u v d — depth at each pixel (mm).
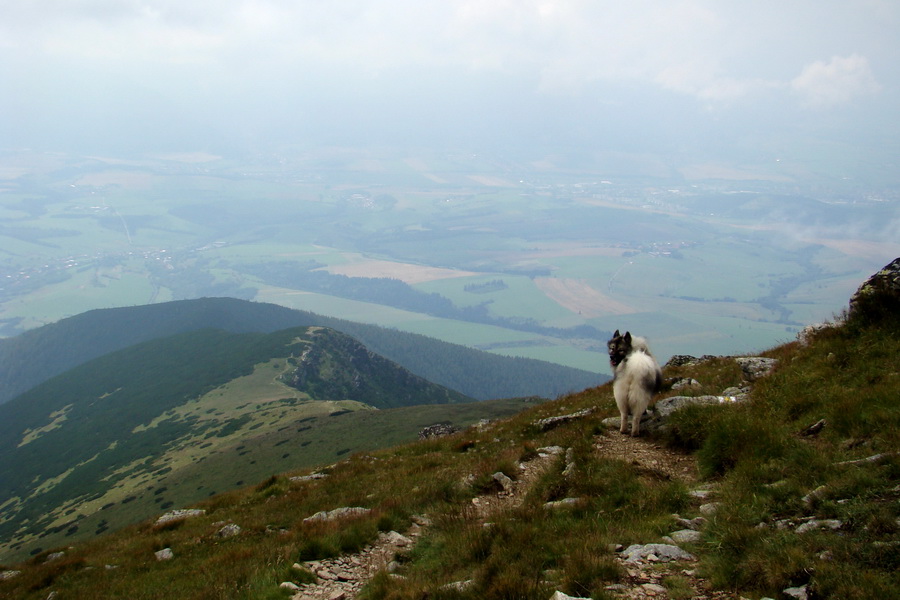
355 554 10750
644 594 6777
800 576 6359
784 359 15969
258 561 10766
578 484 11344
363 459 23844
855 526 6945
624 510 9766
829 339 14727
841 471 8445
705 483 10516
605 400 20953
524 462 14852
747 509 8367
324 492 17953
